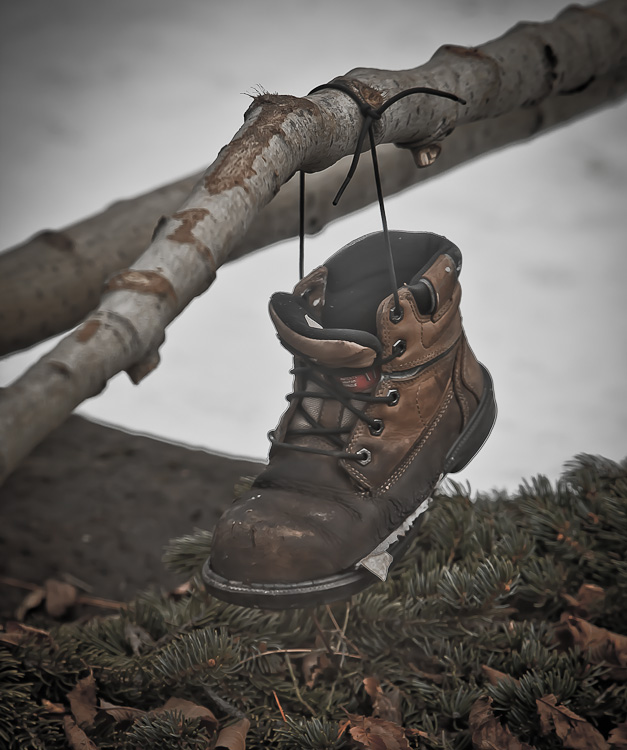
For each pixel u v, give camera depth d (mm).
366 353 2254
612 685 2352
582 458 2650
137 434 3229
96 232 2828
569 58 2572
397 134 2291
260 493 2281
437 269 2311
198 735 2289
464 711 2332
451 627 2396
